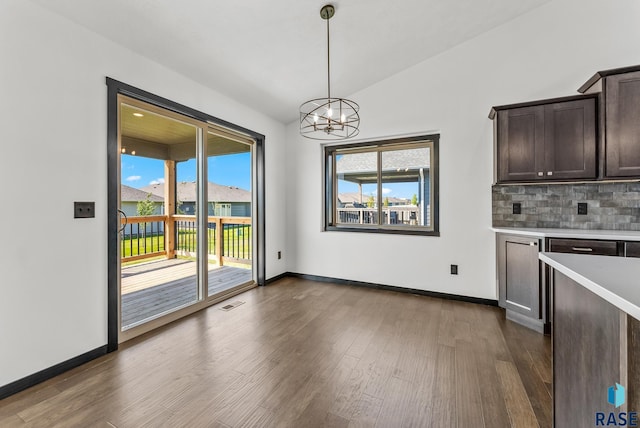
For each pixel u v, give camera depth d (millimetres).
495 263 3088
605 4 2631
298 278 4266
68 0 1784
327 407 1555
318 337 2381
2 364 1635
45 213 1813
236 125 3408
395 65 3363
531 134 2648
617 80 2316
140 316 2742
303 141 4191
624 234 2279
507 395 1639
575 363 1059
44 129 1804
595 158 2430
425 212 3588
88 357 2025
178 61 2557
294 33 2525
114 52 2178
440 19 2756
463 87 3184
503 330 2494
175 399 1624
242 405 1575
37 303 1777
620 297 728
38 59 1772
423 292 3453
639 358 708
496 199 3076
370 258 3764
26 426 1420
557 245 2367
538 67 2865
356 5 2361
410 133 3488
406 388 1712
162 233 3785
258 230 3893
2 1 1628
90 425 1428
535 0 2760
